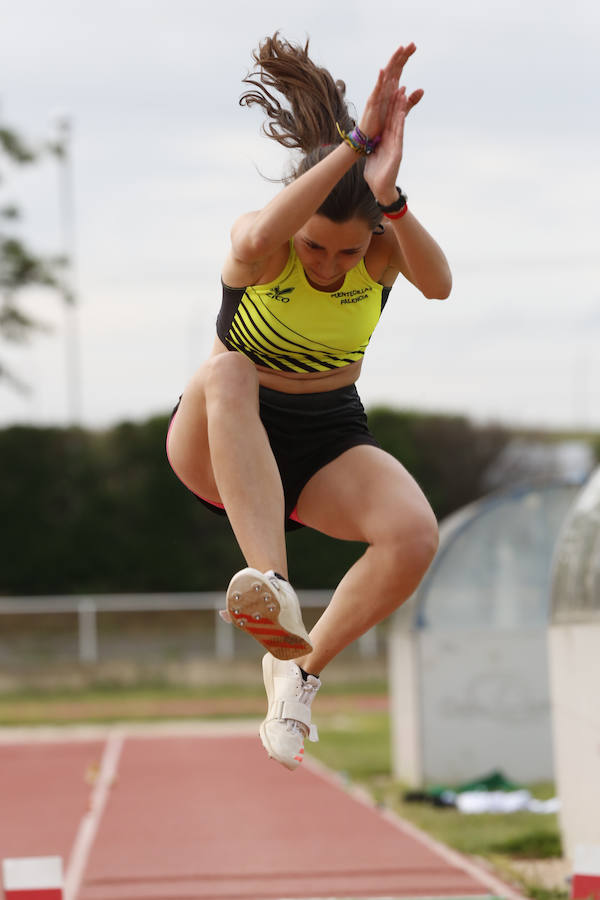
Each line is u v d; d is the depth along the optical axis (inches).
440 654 1483.8
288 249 416.2
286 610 386.3
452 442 3949.3
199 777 1590.8
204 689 2871.6
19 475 3472.0
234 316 434.6
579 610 970.7
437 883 911.0
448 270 434.3
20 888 554.3
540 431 4077.3
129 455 3499.0
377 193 392.8
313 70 450.6
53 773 1652.3
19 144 3041.3
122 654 2977.4
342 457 450.9
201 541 3499.0
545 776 1472.7
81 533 3467.0
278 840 1114.7
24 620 2957.7
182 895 872.9
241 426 417.4
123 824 1216.2
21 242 3152.1
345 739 2033.7
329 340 431.8
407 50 384.5
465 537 1501.0
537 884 880.3
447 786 1457.9
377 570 430.6
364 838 1123.3
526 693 1485.0
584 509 983.6
